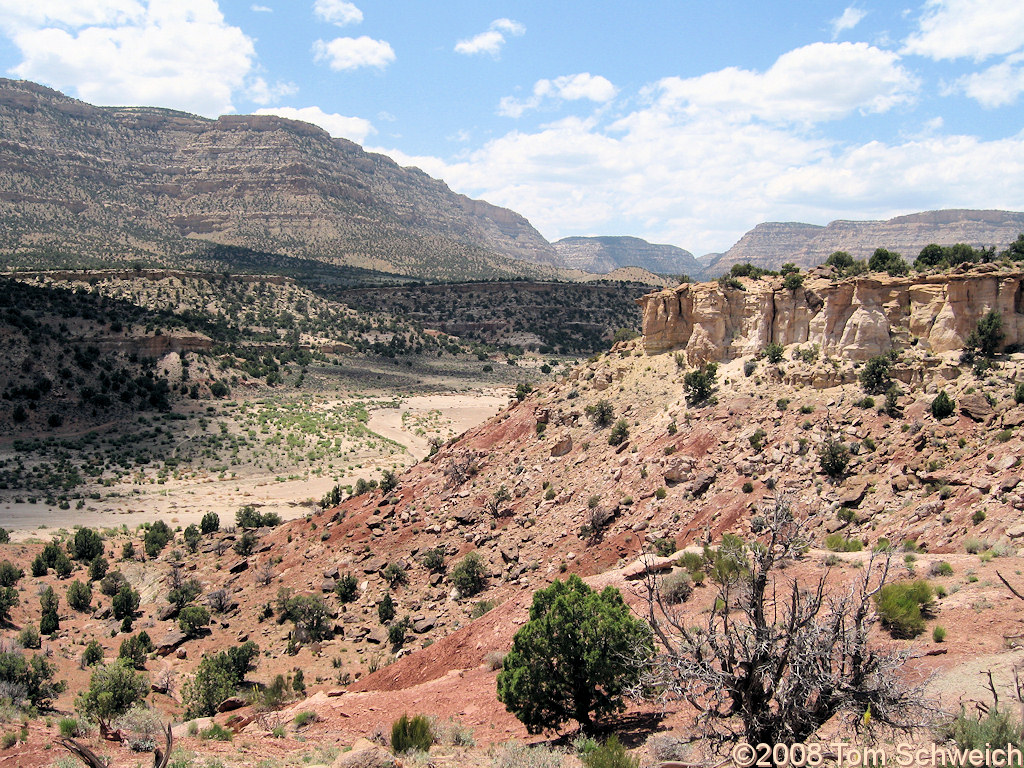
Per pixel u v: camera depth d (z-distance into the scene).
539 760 17.12
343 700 29.08
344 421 138.88
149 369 146.12
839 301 47.03
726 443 44.94
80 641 48.97
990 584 22.17
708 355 54.66
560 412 61.12
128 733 22.36
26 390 124.62
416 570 49.47
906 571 24.66
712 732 13.38
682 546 38.59
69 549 66.69
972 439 35.41
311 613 45.94
